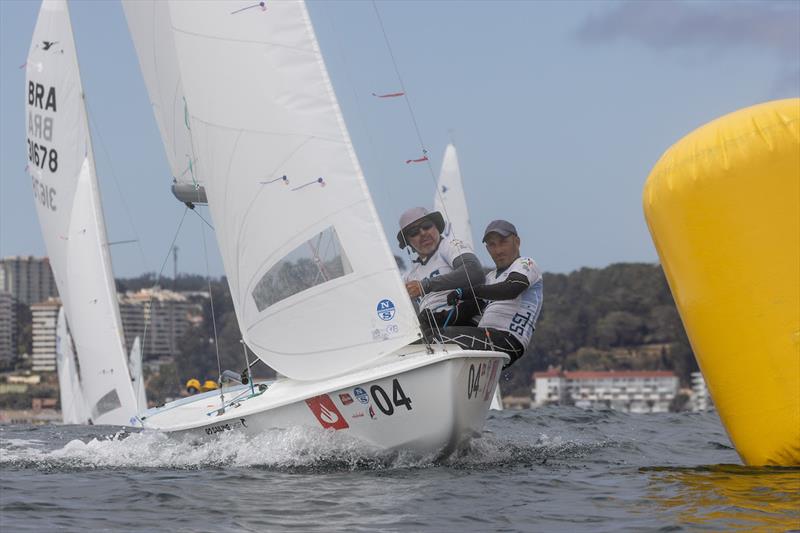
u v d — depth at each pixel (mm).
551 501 10773
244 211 14188
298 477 12273
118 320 25047
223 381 16594
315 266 13773
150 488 11570
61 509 10539
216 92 14344
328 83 14000
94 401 25125
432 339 14305
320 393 13062
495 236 15531
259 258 14102
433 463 13125
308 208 13844
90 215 25031
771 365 12180
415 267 15797
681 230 12672
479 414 13297
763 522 9438
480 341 14430
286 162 13953
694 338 12977
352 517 10086
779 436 12250
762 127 12211
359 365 13539
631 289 132625
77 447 14781
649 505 10430
